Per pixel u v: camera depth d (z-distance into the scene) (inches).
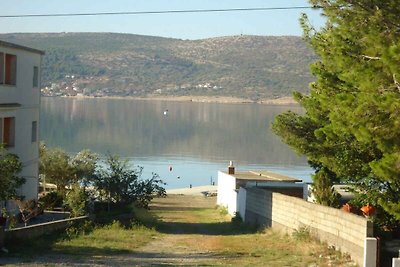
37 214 1175.0
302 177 2778.1
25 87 1210.6
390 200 778.8
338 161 821.2
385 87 625.6
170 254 822.5
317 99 804.0
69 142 4306.1
